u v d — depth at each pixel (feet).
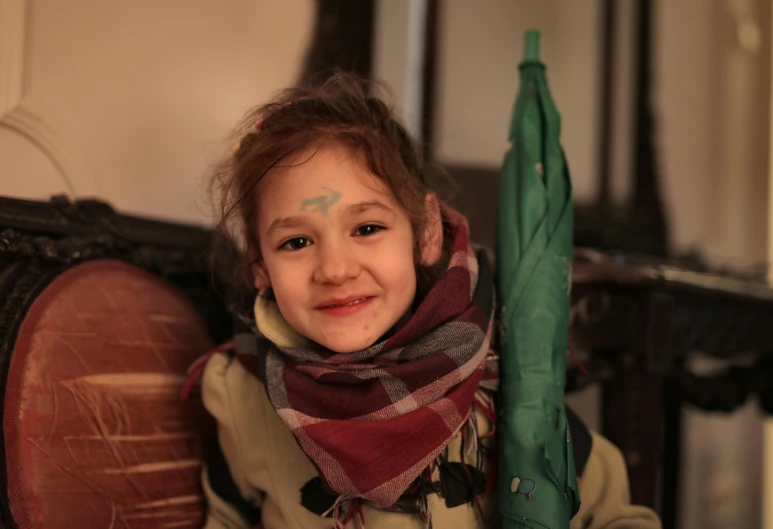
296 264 2.40
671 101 5.32
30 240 2.59
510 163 2.83
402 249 2.44
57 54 3.28
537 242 2.64
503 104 4.80
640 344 3.43
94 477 2.49
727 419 5.57
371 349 2.35
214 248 3.22
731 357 4.22
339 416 2.33
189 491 2.89
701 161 5.44
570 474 2.35
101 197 3.36
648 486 3.36
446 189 3.74
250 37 3.92
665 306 3.48
